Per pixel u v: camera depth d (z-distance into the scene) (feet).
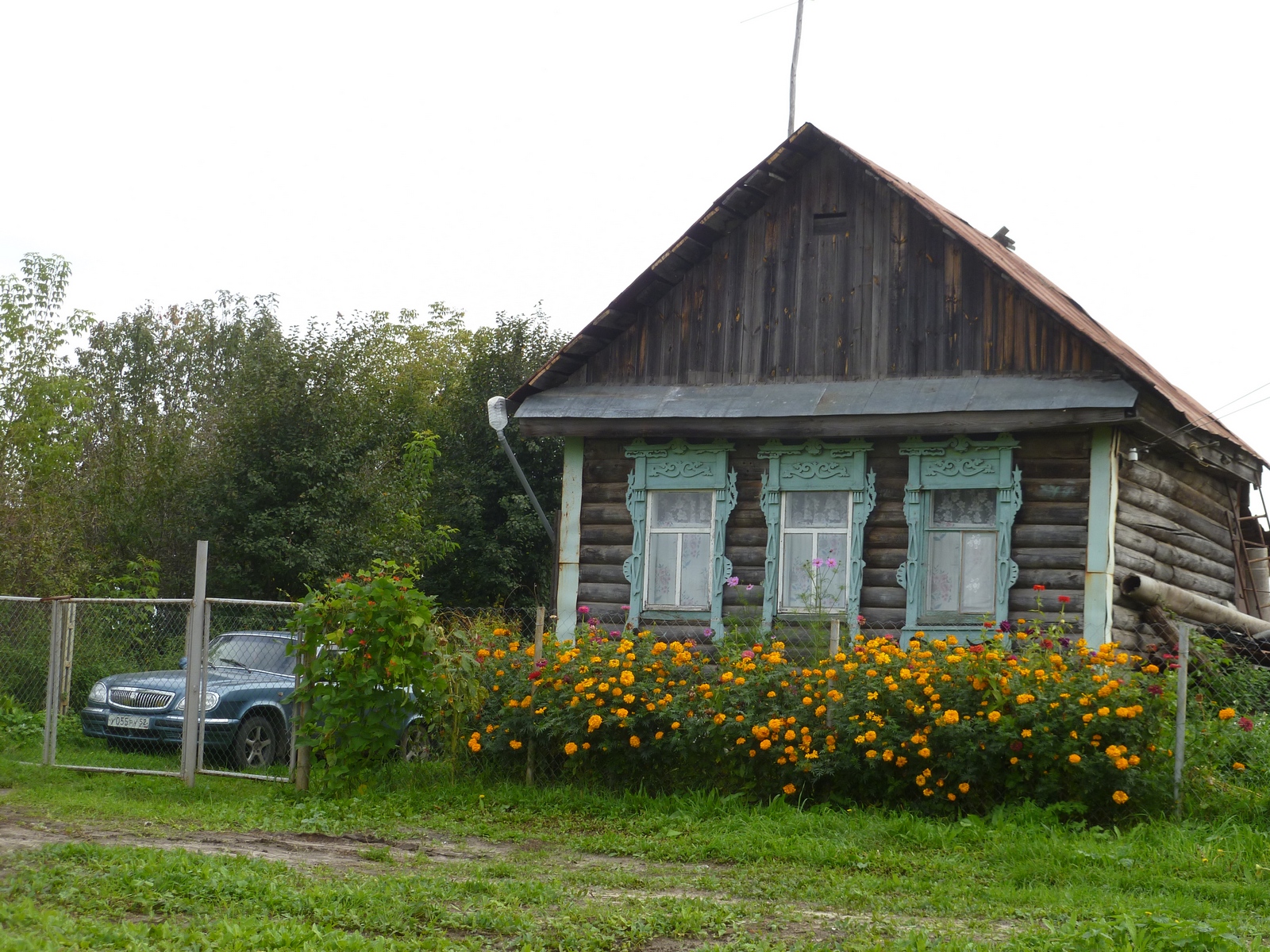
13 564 72.23
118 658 49.16
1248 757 32.60
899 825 31.19
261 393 84.74
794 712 34.42
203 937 19.22
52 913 19.74
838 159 50.96
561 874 26.66
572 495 51.29
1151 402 45.09
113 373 153.79
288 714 46.88
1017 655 36.17
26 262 80.94
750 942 20.94
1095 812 31.81
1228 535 57.36
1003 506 45.44
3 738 44.55
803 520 48.52
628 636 37.81
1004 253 58.39
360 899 22.66
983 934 22.11
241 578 81.61
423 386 140.56
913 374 48.65
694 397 50.19
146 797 36.17
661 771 36.04
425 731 40.19
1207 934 20.30
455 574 97.96
